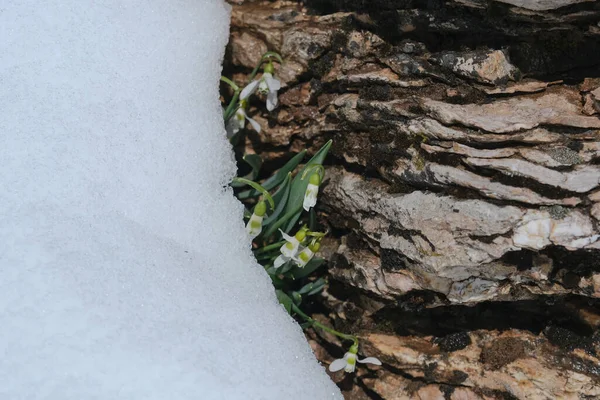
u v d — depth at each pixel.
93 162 1.01
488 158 1.01
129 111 1.03
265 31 1.10
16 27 1.04
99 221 1.00
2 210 0.99
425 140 1.03
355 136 1.07
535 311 1.04
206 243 1.02
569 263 1.00
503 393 1.03
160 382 0.95
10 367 0.95
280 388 0.97
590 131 1.01
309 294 1.08
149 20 1.05
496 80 1.03
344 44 1.08
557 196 1.00
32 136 1.01
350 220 1.07
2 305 0.96
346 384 1.08
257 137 1.11
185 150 1.03
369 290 1.05
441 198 1.02
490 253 1.00
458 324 1.05
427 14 1.04
